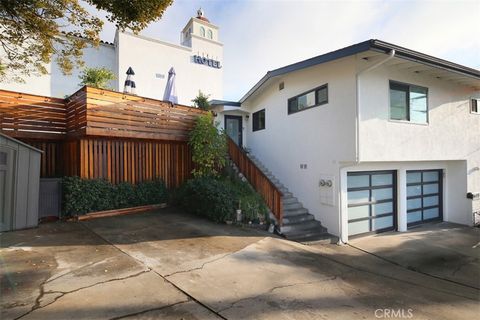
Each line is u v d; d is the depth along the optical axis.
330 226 7.93
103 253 4.93
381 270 5.58
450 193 10.48
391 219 9.02
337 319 3.32
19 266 4.23
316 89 8.53
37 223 6.74
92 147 7.99
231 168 10.26
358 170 8.09
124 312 3.05
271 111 11.14
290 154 9.81
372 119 7.36
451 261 6.27
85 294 3.41
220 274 4.35
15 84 10.62
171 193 9.59
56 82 11.44
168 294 3.54
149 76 13.72
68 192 7.38
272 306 3.48
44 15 5.63
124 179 8.66
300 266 5.16
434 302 4.10
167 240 5.91
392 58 6.88
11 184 6.28
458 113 9.69
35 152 6.71
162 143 9.66
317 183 8.44
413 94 8.38
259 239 6.52
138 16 5.43
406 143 8.09
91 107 7.56
